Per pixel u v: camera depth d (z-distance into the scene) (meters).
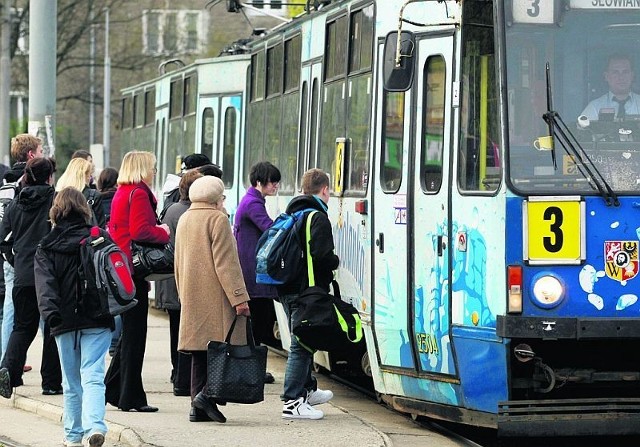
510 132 20.03
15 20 89.44
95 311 20.05
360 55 25.31
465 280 20.86
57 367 26.03
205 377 22.73
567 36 20.30
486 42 20.58
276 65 33.22
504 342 20.02
